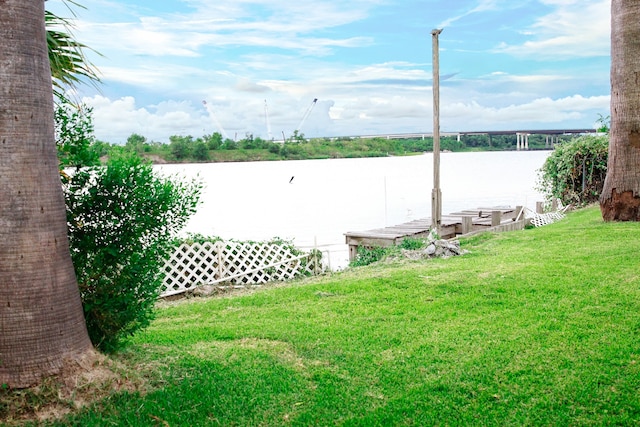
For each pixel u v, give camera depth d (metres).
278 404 4.87
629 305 7.28
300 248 13.73
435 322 7.17
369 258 14.07
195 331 7.24
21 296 4.34
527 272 9.54
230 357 6.03
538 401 4.77
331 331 6.97
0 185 4.29
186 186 5.62
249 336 6.91
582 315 6.98
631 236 12.24
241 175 49.53
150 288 5.38
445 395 4.99
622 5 14.01
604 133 22.53
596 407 4.61
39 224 4.42
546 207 22.50
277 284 11.47
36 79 4.45
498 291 8.52
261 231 20.56
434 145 13.93
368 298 8.64
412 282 9.46
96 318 5.18
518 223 17.22
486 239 14.43
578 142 21.98
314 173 54.53
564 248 11.64
